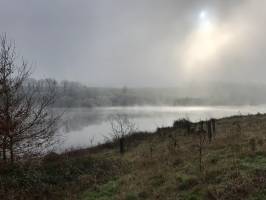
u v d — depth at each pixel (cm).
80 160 1664
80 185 1320
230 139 1775
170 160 1548
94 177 1434
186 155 1587
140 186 1191
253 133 1892
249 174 1048
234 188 954
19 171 1276
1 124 1257
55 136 2375
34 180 1240
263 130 1986
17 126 1304
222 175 1104
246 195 912
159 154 1822
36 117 1347
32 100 1356
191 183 1105
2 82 1266
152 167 1489
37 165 1420
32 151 1421
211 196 953
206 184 1053
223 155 1395
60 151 2234
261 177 1005
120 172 1537
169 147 1905
